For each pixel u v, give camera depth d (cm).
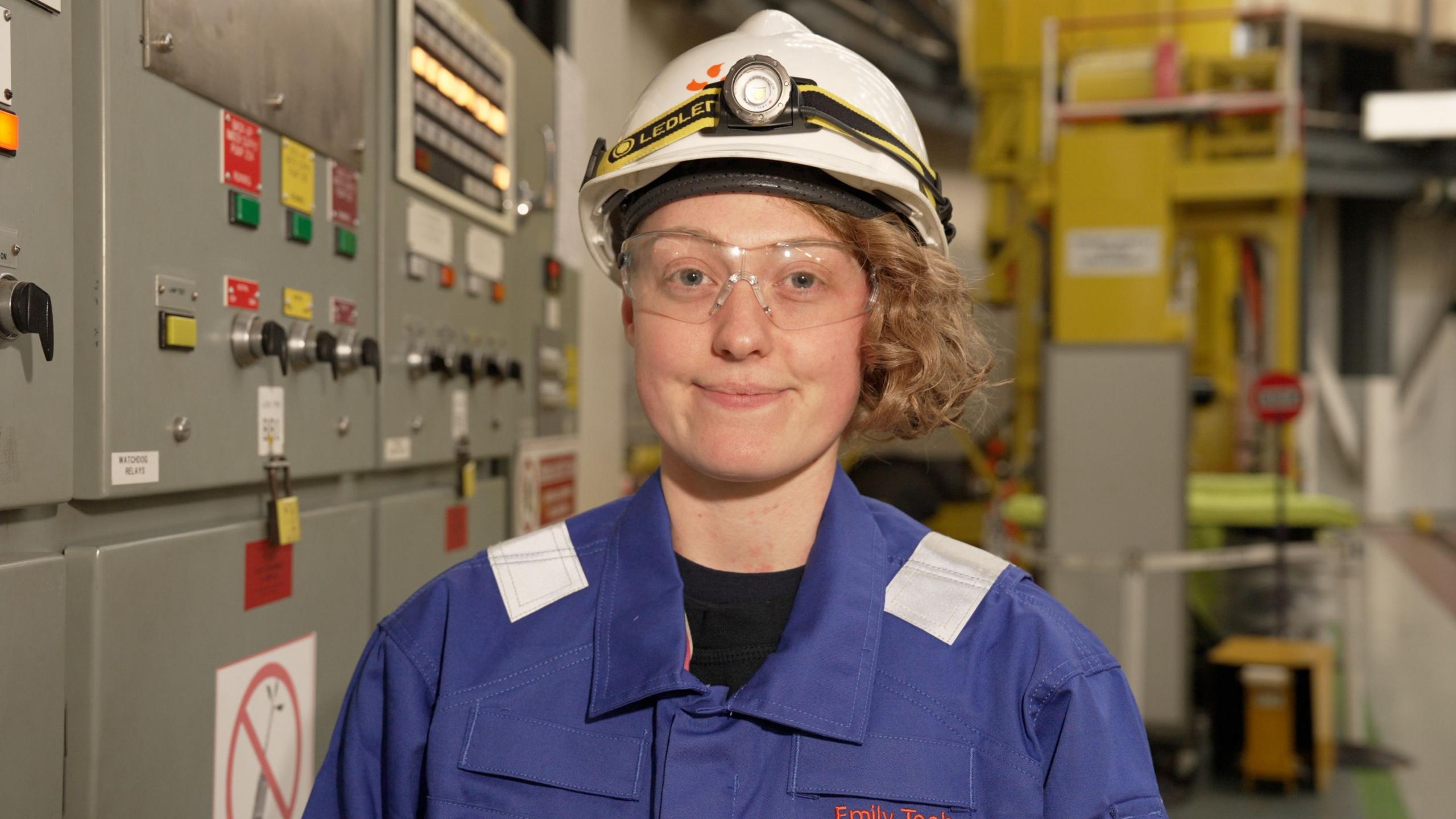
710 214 78
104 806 101
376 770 84
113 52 99
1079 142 372
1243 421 475
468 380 208
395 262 171
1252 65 411
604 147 92
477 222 212
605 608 80
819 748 72
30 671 91
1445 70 1091
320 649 148
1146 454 324
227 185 120
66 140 95
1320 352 1223
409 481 191
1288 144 393
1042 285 457
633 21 617
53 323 93
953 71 832
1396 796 344
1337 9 1003
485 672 79
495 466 240
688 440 78
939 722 73
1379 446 1225
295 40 135
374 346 152
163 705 110
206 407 116
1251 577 385
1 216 87
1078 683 73
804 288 79
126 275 101
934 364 85
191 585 115
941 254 91
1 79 86
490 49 216
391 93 170
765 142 77
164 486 108
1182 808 333
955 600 78
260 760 131
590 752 75
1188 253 455
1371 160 1045
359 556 161
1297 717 368
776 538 81
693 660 79
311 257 142
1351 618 385
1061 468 329
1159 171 367
